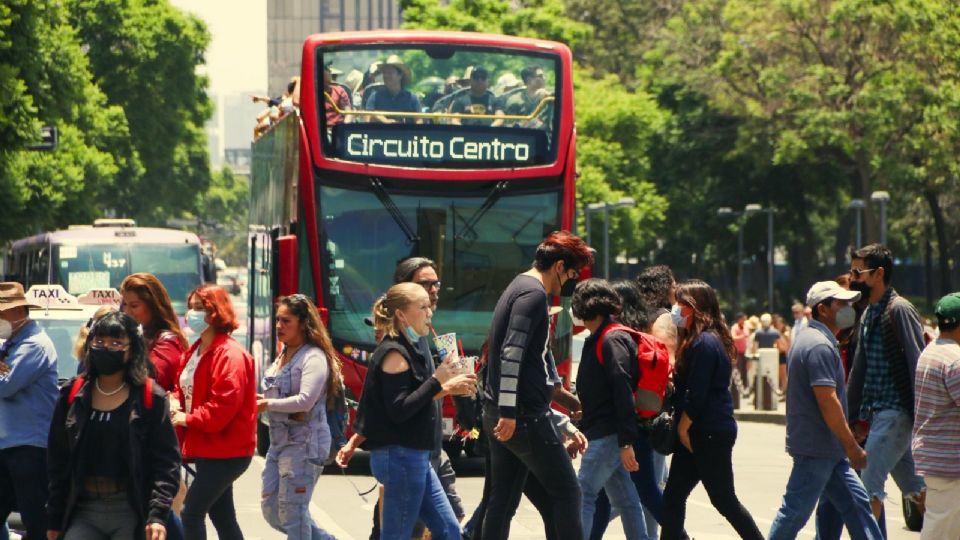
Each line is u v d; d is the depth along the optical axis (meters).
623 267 97.25
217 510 10.53
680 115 76.38
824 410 10.56
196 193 95.19
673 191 79.19
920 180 59.28
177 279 35.25
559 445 10.02
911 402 11.47
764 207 78.31
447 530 10.34
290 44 188.50
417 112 18.77
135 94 76.44
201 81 83.31
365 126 18.64
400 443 9.84
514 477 10.28
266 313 22.27
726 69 60.81
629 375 10.71
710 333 10.83
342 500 16.70
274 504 10.50
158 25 77.56
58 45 40.97
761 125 63.12
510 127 18.94
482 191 18.78
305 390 10.31
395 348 9.84
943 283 68.00
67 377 14.59
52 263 34.84
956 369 9.84
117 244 35.12
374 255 18.52
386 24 188.00
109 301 15.88
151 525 8.34
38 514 10.80
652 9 87.25
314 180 18.47
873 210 60.16
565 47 19.25
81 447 8.38
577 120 67.88
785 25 59.12
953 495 9.91
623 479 11.26
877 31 56.25
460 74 18.94
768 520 14.95
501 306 10.04
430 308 10.01
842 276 12.22
